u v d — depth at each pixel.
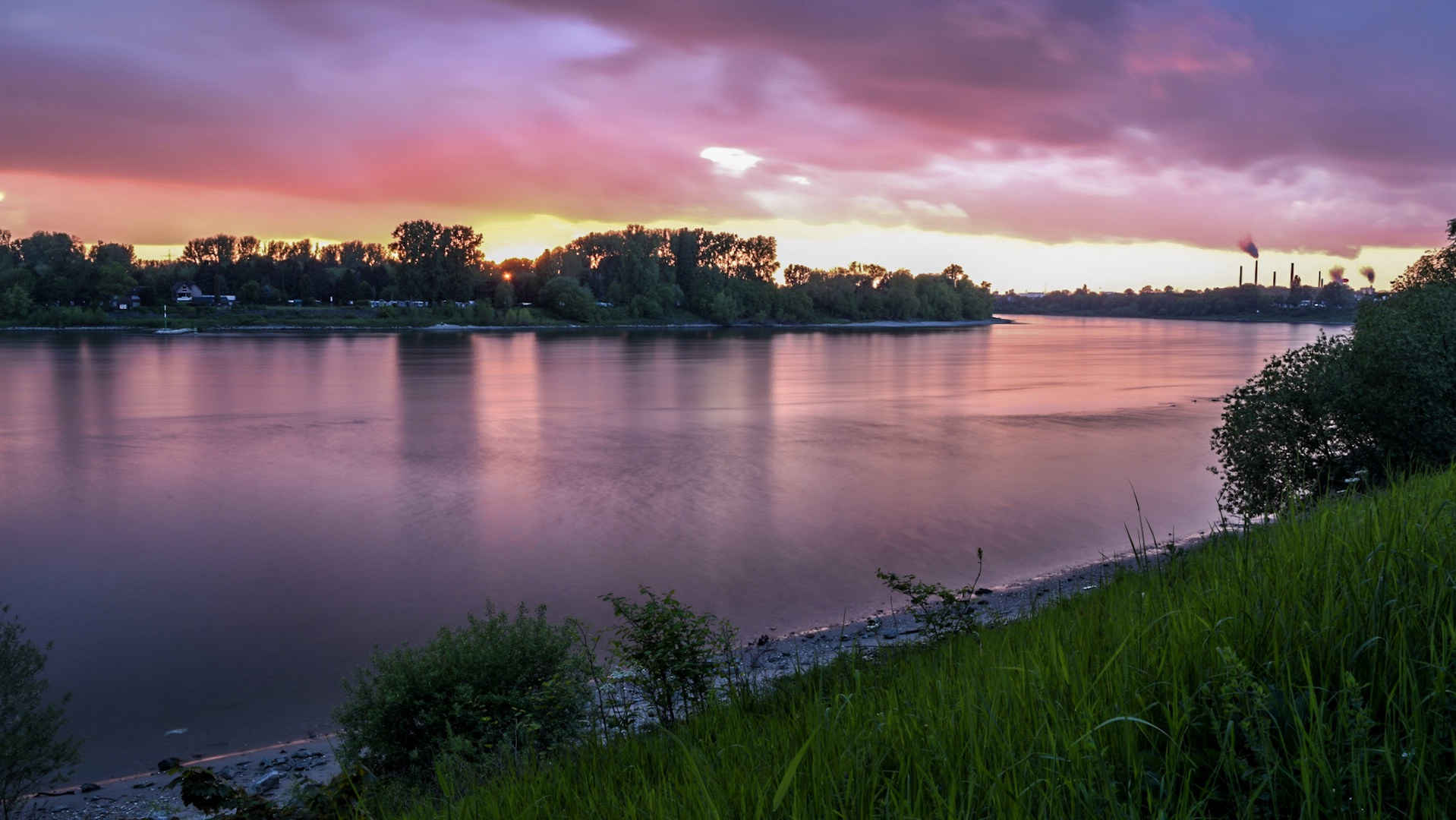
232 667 19.97
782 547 29.78
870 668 5.05
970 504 36.12
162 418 66.56
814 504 36.50
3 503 38.06
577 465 46.34
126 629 22.52
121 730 16.70
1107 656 3.14
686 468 45.19
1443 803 2.06
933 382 97.38
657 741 3.92
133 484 41.97
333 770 14.20
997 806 2.24
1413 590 2.92
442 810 3.94
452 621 23.06
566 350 159.00
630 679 8.03
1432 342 21.30
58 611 23.95
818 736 2.86
